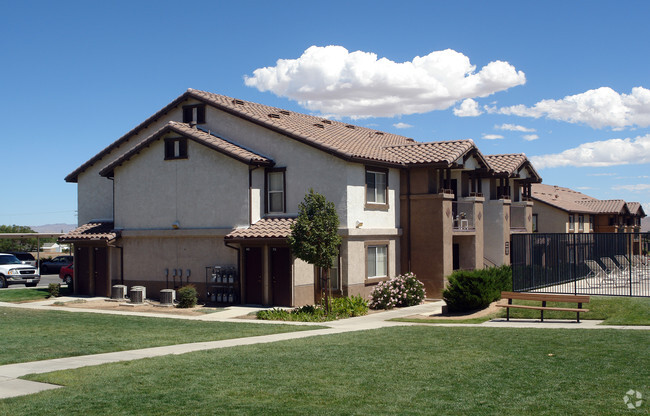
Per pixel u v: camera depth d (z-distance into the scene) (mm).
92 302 26469
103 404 9406
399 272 27328
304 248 20734
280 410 9047
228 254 25625
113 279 28484
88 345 15070
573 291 26000
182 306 24391
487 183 32500
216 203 25969
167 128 26781
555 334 15898
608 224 59406
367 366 12039
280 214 25672
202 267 26266
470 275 21734
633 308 20000
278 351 13852
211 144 25656
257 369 11812
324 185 24703
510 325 18406
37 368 12211
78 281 29188
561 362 12125
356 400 9586
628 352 12961
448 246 26875
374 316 21672
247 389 10289
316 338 16000
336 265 24469
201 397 9789
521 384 10453
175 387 10430
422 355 13148
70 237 28719
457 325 18703
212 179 26094
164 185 27297
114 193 28641
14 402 9516
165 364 12375
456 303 21734
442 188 27484
